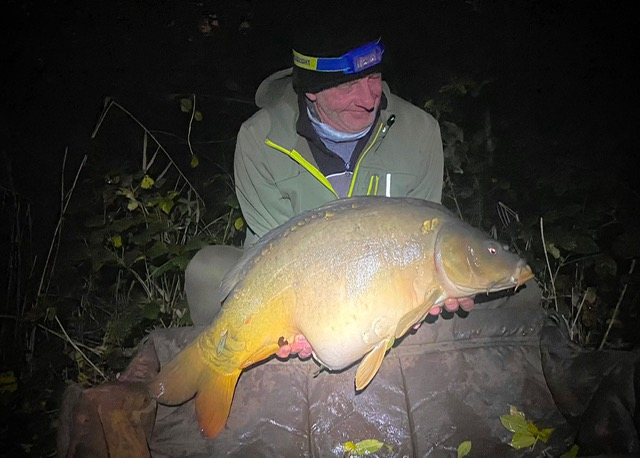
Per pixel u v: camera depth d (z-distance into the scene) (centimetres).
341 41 126
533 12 411
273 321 118
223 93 371
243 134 147
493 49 390
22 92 354
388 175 146
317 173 144
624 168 269
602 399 124
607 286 181
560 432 130
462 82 238
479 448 128
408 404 133
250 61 409
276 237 119
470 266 112
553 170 247
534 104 327
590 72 353
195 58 407
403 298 114
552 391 133
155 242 201
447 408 132
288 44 420
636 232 178
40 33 407
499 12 417
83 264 208
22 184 266
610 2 406
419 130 147
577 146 288
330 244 115
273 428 132
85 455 118
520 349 138
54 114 331
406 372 135
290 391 134
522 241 195
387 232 114
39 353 183
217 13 439
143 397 126
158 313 175
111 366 173
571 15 405
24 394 167
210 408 121
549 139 295
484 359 136
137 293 203
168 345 140
